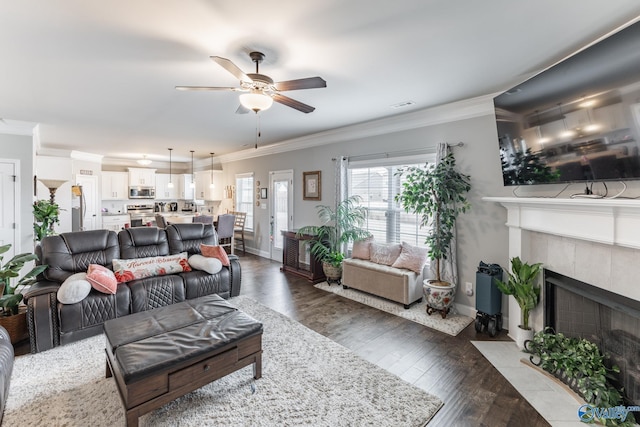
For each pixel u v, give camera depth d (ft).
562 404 6.55
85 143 19.66
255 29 6.32
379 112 12.41
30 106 11.60
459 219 11.52
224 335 6.66
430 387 7.13
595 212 6.60
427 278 12.75
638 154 5.46
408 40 6.77
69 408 6.36
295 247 17.20
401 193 13.47
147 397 5.49
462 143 11.27
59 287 9.23
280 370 7.75
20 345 8.93
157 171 29.60
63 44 6.93
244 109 9.30
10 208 14.01
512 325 9.66
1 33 6.43
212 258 12.73
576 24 6.13
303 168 18.57
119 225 26.40
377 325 10.52
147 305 10.48
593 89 6.08
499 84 9.32
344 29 6.32
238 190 25.07
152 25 6.17
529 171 8.21
